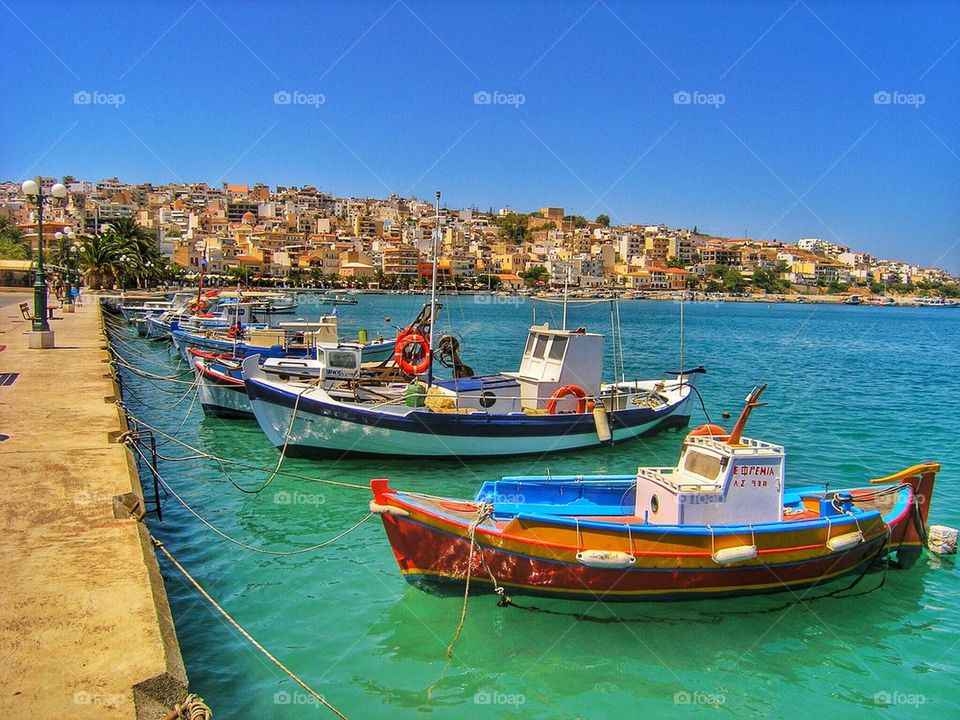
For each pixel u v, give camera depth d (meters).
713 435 12.73
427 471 18.92
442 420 18.94
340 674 9.40
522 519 10.94
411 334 23.89
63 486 10.52
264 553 13.30
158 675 5.97
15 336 32.38
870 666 10.03
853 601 11.86
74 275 88.88
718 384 39.53
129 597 7.21
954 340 83.94
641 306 157.12
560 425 20.31
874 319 140.25
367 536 14.26
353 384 21.50
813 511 13.15
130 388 32.69
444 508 12.27
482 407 20.45
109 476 11.03
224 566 12.68
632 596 11.18
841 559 12.09
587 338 21.30
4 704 5.48
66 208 184.75
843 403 32.97
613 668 9.80
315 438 19.25
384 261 184.25
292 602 11.35
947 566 13.16
